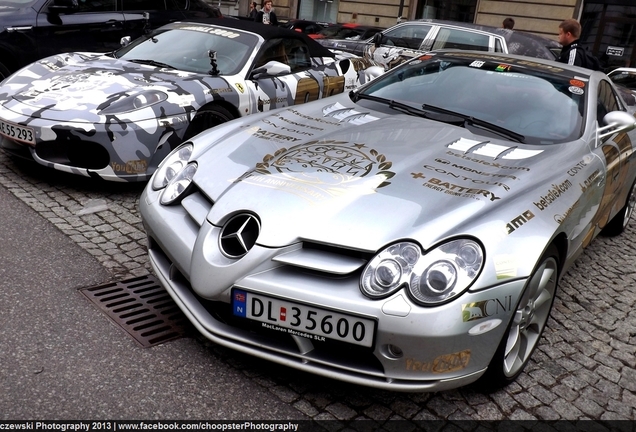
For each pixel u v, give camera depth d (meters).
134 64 5.23
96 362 2.59
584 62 6.55
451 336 2.24
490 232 2.42
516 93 3.77
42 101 4.44
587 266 4.41
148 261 3.60
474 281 2.29
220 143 3.19
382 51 10.29
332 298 2.31
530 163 3.06
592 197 3.27
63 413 2.26
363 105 3.87
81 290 3.17
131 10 7.64
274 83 5.47
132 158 4.36
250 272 2.43
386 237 2.39
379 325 2.25
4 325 2.75
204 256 2.55
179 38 5.70
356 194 2.61
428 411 2.55
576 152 3.34
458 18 18.20
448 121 3.55
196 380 2.56
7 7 6.69
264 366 2.71
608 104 4.14
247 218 2.54
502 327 2.38
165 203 2.92
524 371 2.93
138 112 4.38
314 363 2.41
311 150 3.02
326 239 2.40
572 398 2.78
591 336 3.39
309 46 6.23
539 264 2.62
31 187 4.52
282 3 20.50
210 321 2.60
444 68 4.09
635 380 3.02
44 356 2.58
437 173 2.83
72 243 3.70
